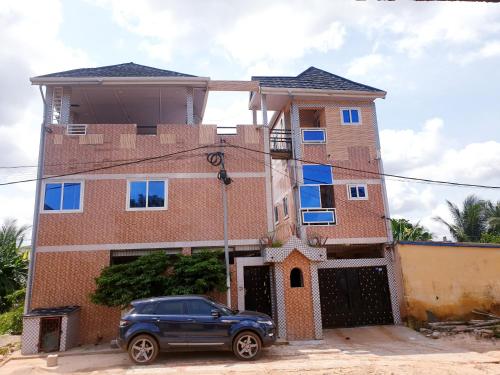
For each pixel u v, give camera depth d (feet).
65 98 54.75
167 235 51.72
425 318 53.67
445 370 30.66
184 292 43.11
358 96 61.46
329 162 60.18
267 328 35.88
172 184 53.31
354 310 55.06
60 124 53.26
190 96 56.08
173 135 54.70
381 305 55.83
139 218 51.80
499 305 55.01
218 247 52.60
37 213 50.14
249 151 55.77
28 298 47.75
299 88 59.93
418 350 40.34
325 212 58.29
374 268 57.06
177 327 34.81
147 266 44.57
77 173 52.16
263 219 53.78
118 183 52.49
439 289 54.85
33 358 39.47
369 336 48.83
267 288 50.78
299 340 45.96
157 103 61.67
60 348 42.01
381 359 35.35
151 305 35.81
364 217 58.85
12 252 90.53
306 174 59.21
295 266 48.47
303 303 47.47
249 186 54.60
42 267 48.98
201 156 54.60
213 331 35.01
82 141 53.06
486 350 40.24
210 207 53.26
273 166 75.31
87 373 32.19
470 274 55.67
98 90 56.39
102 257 50.19
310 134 60.75
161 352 35.55
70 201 51.29
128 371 31.81
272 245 49.60
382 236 58.39
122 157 53.26
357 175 60.29
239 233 52.85
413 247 56.13
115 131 53.93
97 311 48.42
